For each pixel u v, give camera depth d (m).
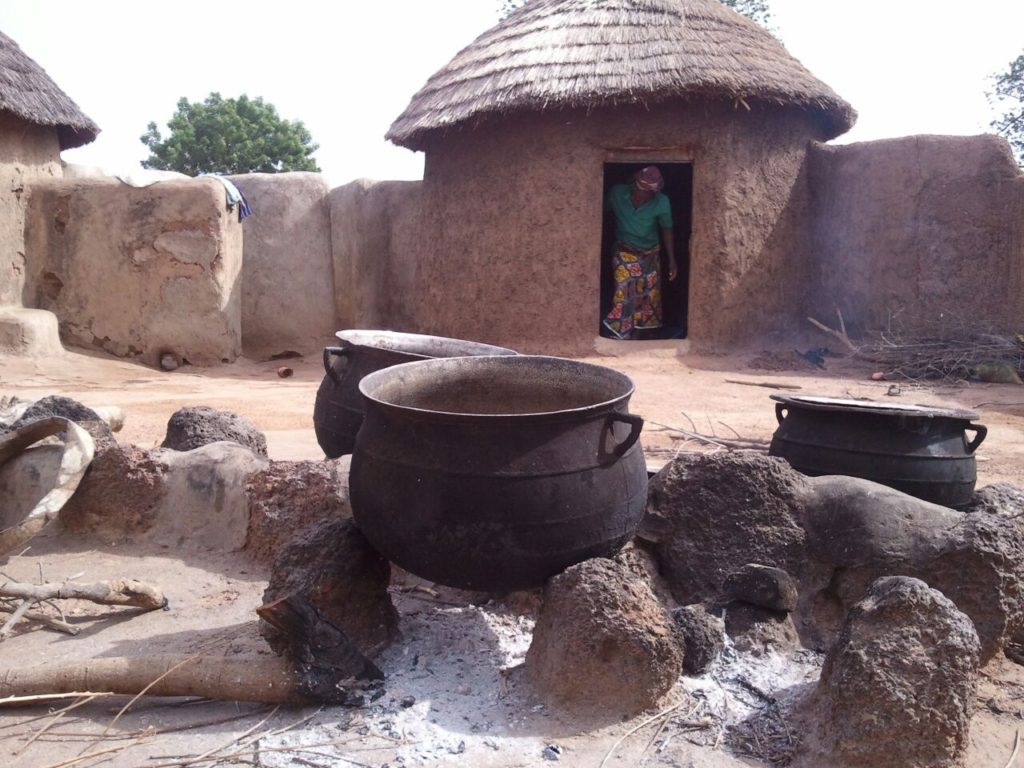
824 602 3.54
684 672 3.06
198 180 11.66
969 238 10.92
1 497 4.42
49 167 12.37
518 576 2.89
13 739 2.68
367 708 2.84
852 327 11.83
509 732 2.73
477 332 11.86
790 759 2.63
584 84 10.88
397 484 2.89
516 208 11.45
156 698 2.93
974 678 2.60
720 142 11.20
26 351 10.84
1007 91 20.52
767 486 3.61
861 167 11.61
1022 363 10.31
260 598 3.71
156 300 11.66
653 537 3.69
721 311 11.39
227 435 4.82
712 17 11.88
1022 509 3.62
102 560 4.10
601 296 13.23
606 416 2.94
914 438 3.82
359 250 13.16
